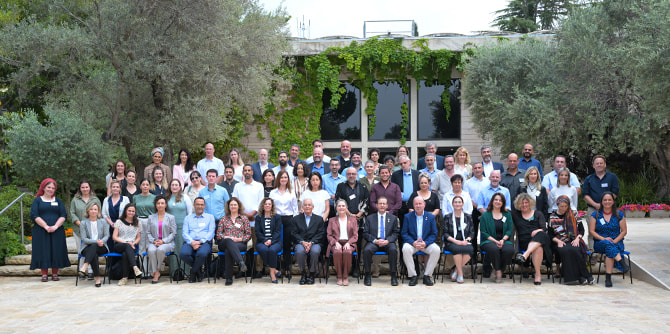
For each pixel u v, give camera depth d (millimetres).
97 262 7117
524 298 6125
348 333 4617
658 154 14711
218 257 7562
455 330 4703
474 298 6141
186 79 11867
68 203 12102
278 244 7348
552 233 7305
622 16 13109
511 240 7445
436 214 7516
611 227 7105
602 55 12836
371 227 7262
